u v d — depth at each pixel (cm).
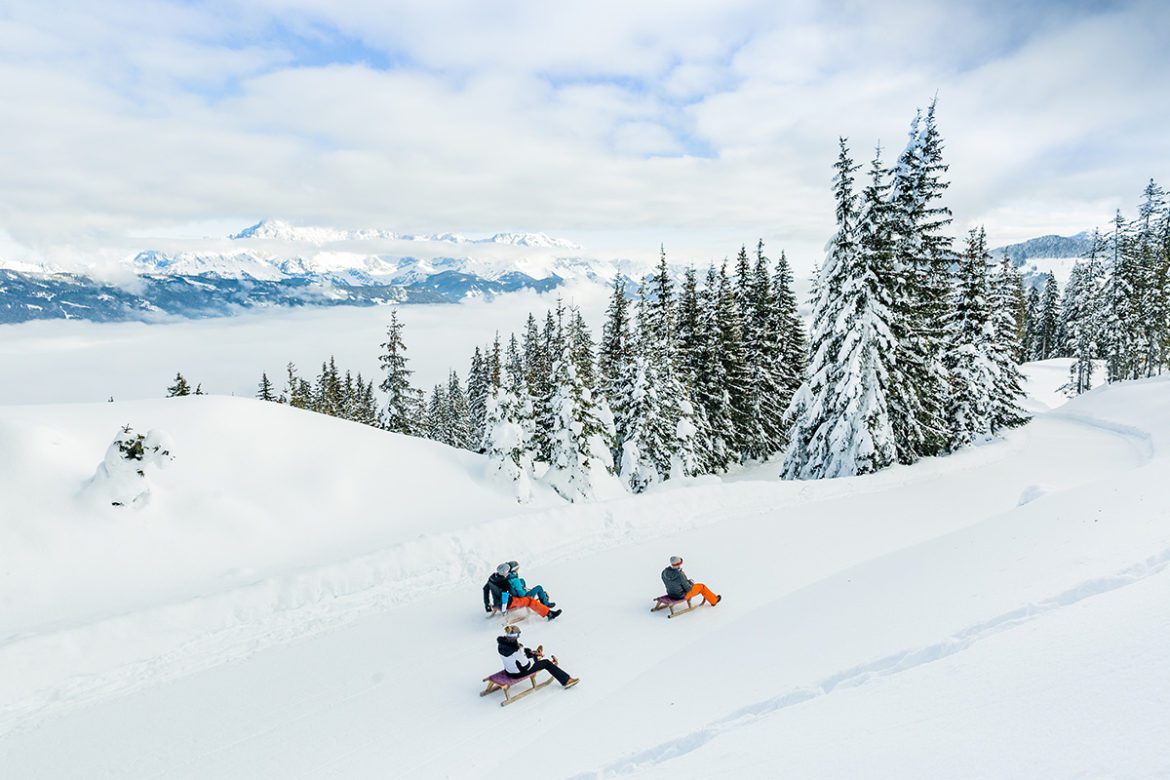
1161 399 3753
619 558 1447
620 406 3438
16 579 1166
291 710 884
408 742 801
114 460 1371
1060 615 486
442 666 997
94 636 1021
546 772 627
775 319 4225
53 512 1298
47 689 930
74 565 1238
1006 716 333
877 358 2402
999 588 712
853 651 677
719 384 3738
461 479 2133
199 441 1727
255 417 1933
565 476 2519
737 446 3988
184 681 964
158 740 822
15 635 1008
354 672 983
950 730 338
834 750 360
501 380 2283
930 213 2656
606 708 775
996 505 1941
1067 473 2458
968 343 3250
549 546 1521
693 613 1143
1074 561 718
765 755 388
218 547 1419
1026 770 273
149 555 1328
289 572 1273
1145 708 295
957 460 2583
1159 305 5047
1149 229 5538
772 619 937
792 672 682
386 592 1277
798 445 2800
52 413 1622
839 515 1786
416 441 2306
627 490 2992
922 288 2662
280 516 1591
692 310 3753
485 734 809
